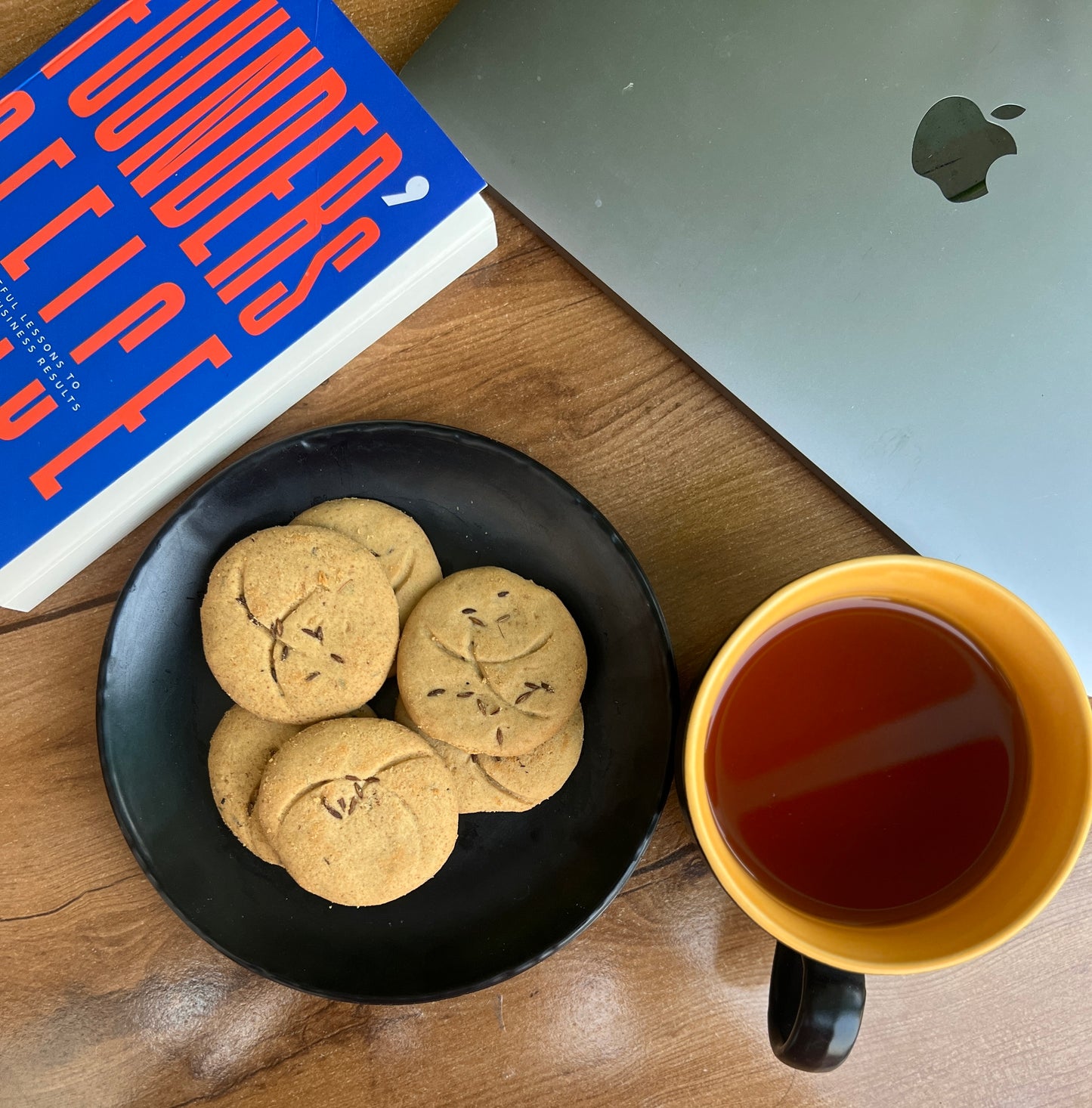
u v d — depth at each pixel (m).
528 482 0.67
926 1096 0.72
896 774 0.60
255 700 0.66
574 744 0.68
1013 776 0.58
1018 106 0.63
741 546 0.72
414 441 0.67
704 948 0.73
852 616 0.59
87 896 0.71
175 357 0.63
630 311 0.71
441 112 0.69
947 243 0.63
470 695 0.66
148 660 0.67
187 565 0.68
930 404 0.63
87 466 0.62
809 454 0.65
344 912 0.69
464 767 0.69
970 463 0.63
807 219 0.65
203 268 0.63
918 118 0.64
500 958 0.67
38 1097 0.71
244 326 0.63
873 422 0.64
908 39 0.64
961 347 0.63
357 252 0.63
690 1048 0.73
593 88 0.67
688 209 0.66
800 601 0.54
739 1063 0.73
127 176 0.62
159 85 0.62
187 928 0.72
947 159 0.63
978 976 0.73
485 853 0.69
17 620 0.71
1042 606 0.62
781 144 0.65
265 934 0.67
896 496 0.64
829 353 0.64
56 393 0.62
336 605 0.67
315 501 0.70
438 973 0.67
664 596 0.72
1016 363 0.63
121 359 0.62
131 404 0.62
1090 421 0.62
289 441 0.65
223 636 0.66
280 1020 0.72
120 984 0.71
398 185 0.63
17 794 0.71
